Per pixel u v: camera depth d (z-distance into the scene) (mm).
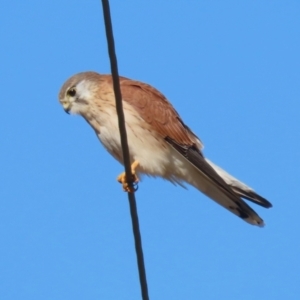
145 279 9156
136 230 9203
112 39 8609
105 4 8336
